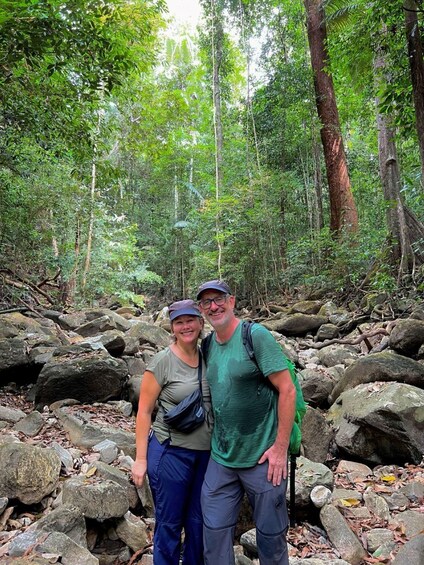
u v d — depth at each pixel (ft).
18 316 24.29
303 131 43.65
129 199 70.49
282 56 48.32
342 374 16.79
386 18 18.80
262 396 6.19
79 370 14.14
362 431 12.55
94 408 13.71
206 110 66.69
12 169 25.32
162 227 67.26
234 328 6.37
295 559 7.75
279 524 6.17
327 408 16.31
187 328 6.60
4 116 18.97
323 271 36.55
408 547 7.91
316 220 43.65
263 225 40.42
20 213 29.12
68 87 18.81
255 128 47.14
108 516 7.93
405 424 11.91
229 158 47.44
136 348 19.49
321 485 9.48
